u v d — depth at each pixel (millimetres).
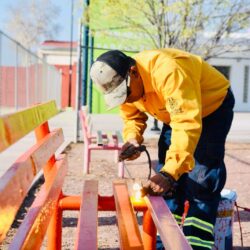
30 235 1905
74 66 33750
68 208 2922
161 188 2457
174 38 13633
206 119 3059
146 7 13344
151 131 14047
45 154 2619
